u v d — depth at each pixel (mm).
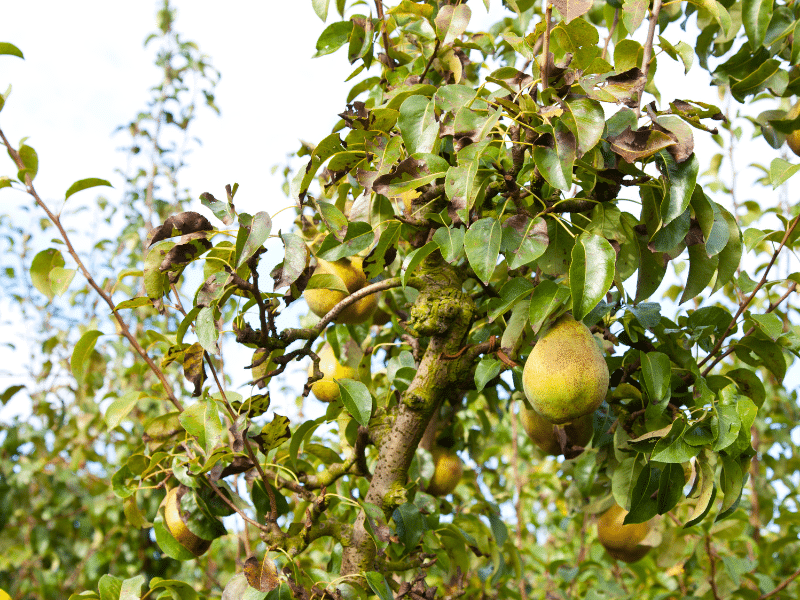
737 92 1443
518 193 1229
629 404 1334
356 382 1311
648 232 1249
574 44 1191
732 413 1218
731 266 1281
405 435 1336
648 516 1247
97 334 1317
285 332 1269
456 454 1551
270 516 1296
